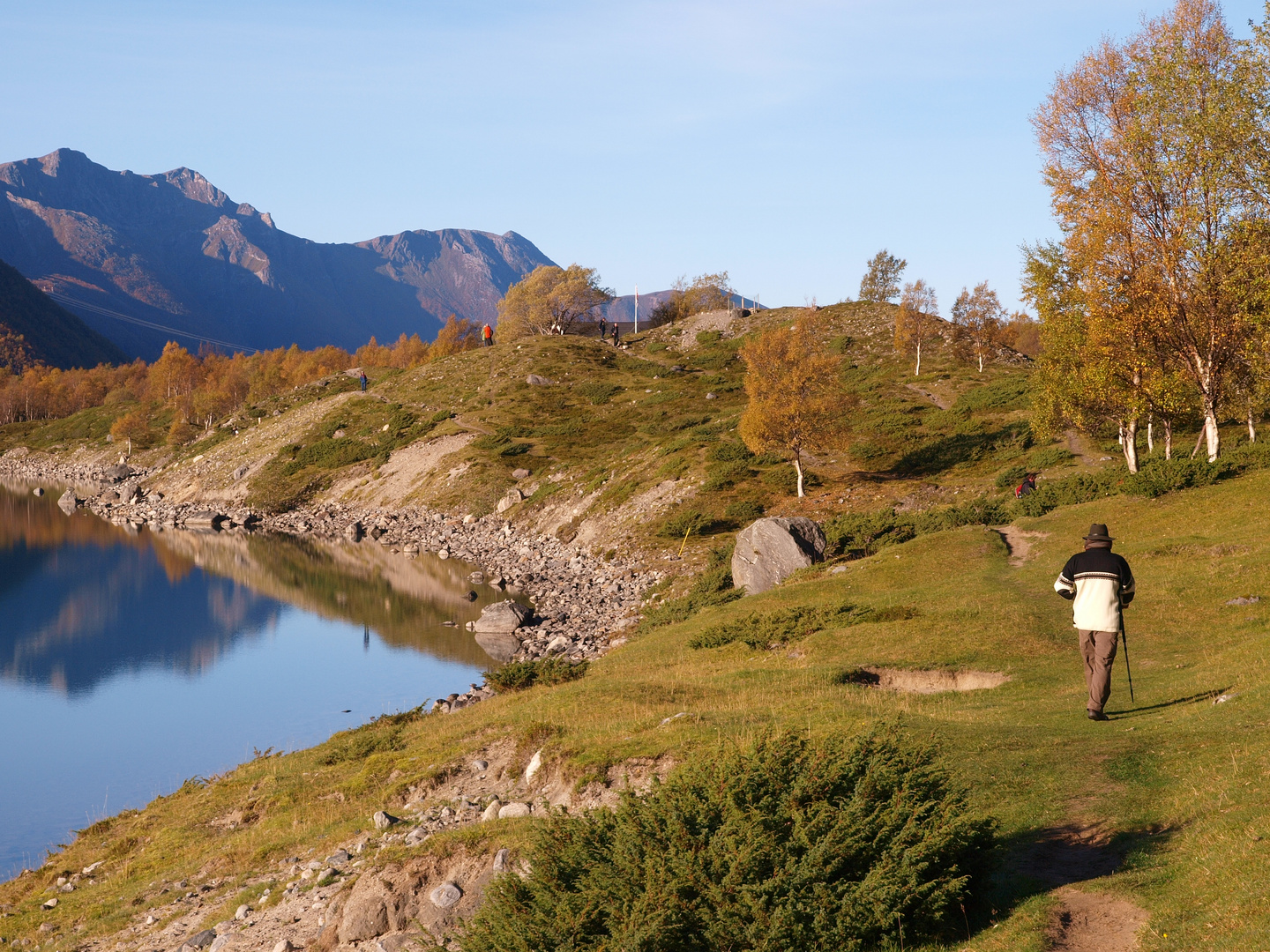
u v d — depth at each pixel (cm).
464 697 3278
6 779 3198
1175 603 2211
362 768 1959
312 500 9694
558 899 701
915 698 1703
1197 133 3231
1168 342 3462
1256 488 3081
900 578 3142
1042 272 4000
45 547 8388
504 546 7000
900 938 647
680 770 825
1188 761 953
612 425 9525
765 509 5934
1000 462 6134
